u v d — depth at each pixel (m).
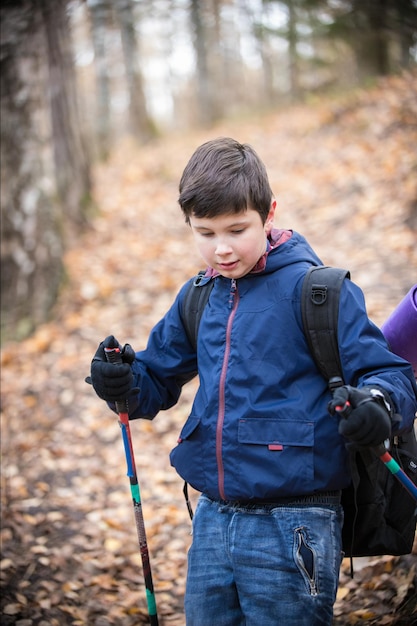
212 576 2.09
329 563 1.99
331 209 8.20
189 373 2.41
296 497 2.03
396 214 7.34
